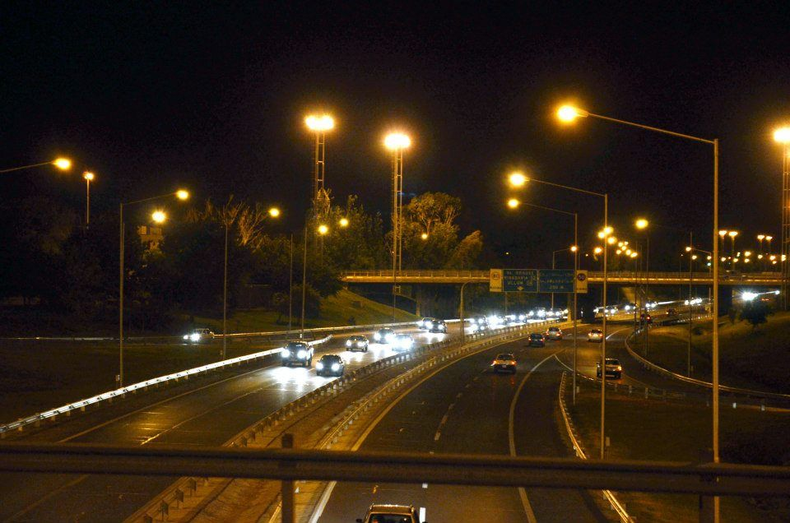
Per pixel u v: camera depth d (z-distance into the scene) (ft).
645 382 204.03
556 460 17.29
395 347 258.98
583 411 149.07
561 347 294.05
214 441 97.04
